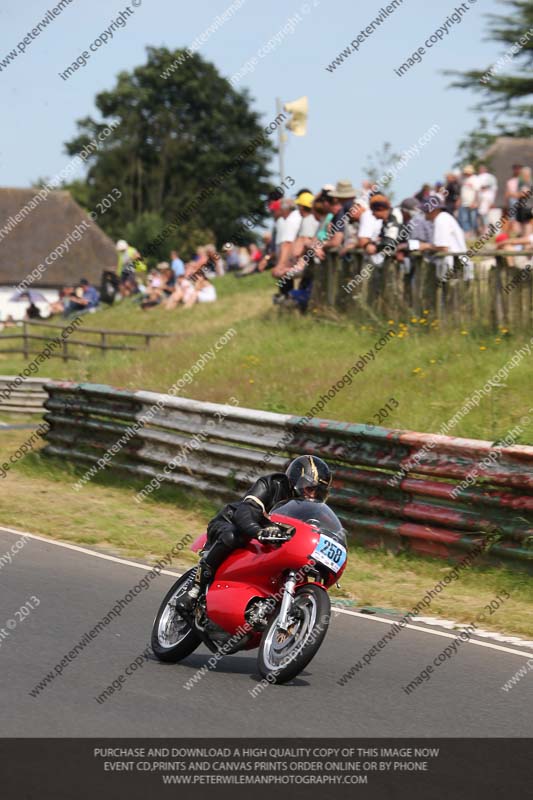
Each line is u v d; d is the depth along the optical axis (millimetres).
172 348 74125
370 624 32250
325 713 23359
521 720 23688
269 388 58031
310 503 26531
